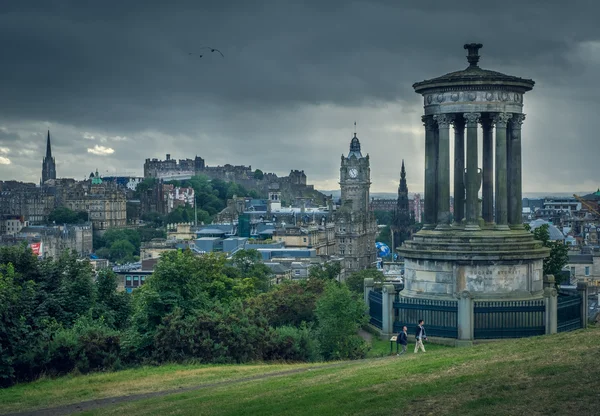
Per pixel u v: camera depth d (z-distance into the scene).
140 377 75.94
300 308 110.56
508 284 82.00
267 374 71.06
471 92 83.50
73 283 101.62
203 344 84.69
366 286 92.69
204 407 57.16
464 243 81.81
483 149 87.25
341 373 63.09
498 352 62.09
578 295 84.19
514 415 45.34
